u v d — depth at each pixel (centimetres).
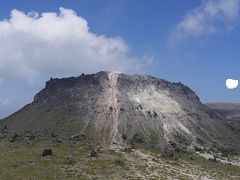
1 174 19300
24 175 19225
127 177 19838
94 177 19512
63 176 19400
